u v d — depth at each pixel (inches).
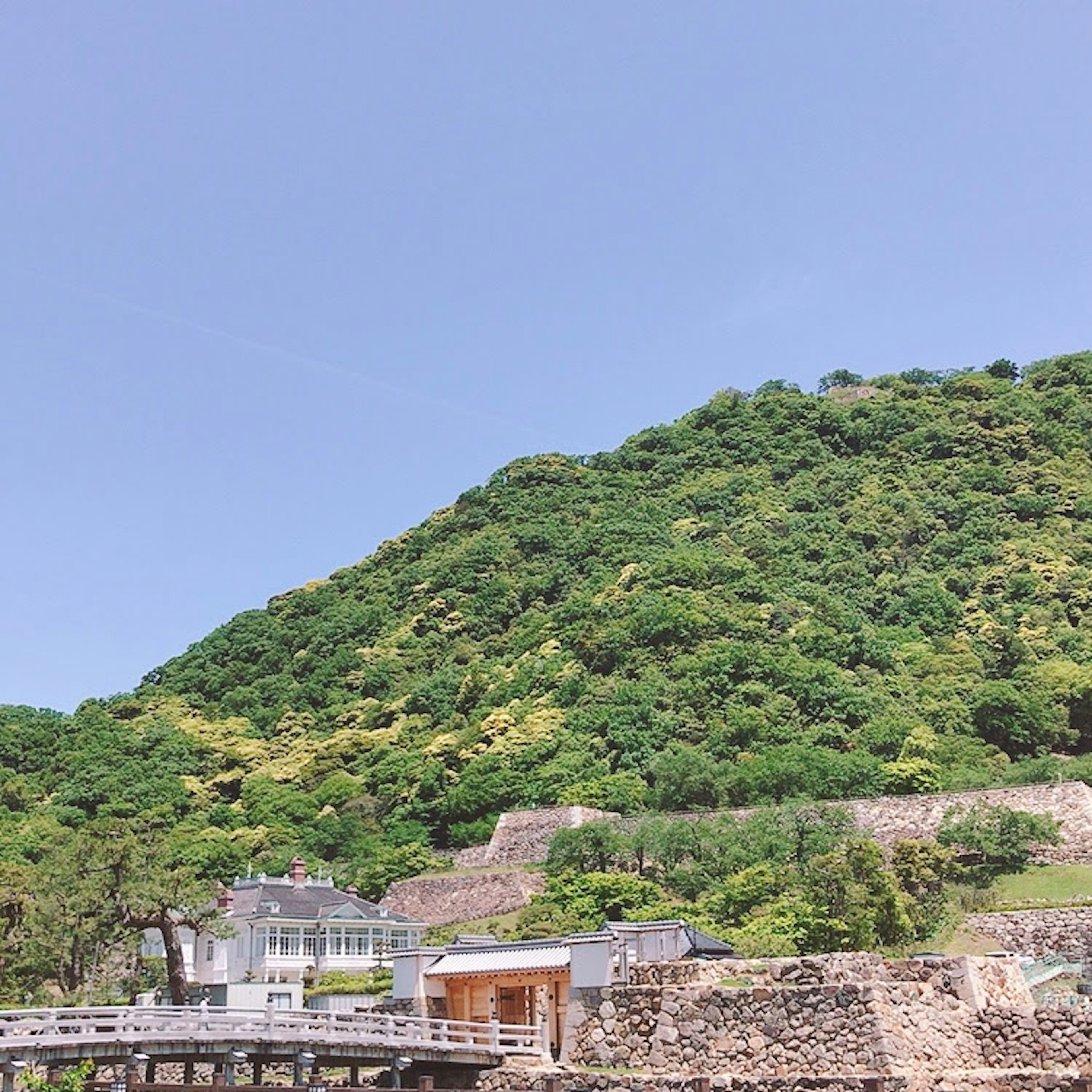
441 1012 2027.6
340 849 4040.4
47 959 2394.2
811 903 2425.0
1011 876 2878.9
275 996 2746.1
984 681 4212.6
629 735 3907.5
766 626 4414.4
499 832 3698.3
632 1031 1806.1
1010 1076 1571.1
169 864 2942.9
